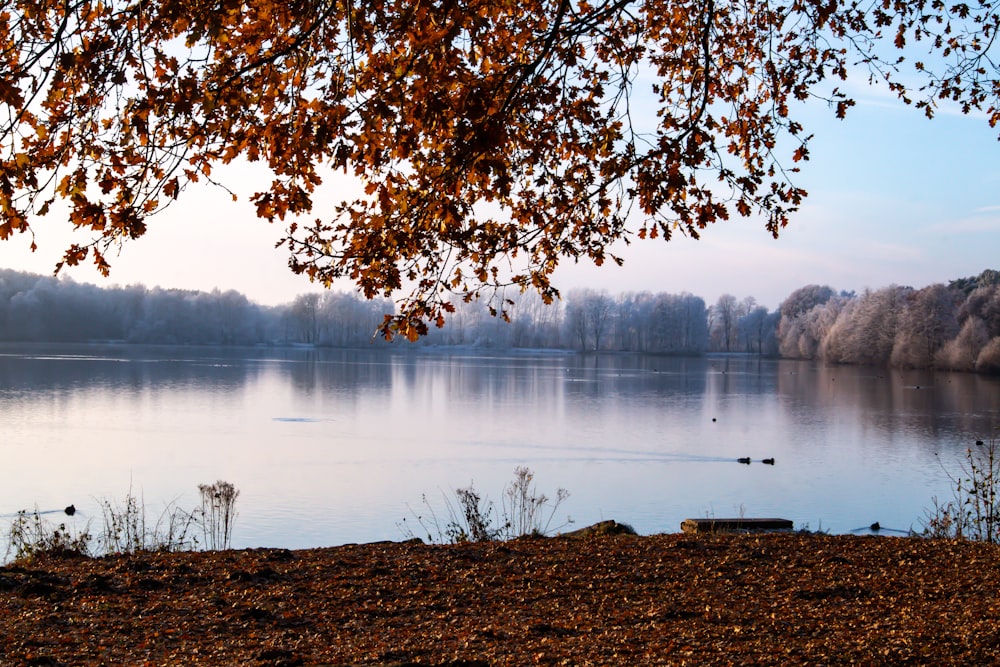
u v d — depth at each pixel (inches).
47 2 202.8
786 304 5575.8
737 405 2028.8
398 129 209.3
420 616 306.7
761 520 507.5
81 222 204.5
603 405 1988.2
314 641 278.5
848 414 1829.5
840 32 311.9
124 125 205.8
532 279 266.2
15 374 2556.6
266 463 1109.7
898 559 376.8
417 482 992.2
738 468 1125.7
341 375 2960.1
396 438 1378.0
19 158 198.2
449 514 811.4
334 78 214.5
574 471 1089.4
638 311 6102.4
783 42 315.6
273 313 6264.8
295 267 233.3
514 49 248.7
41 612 306.3
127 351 4643.2
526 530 695.1
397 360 4379.9
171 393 2082.9
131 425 1459.2
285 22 213.2
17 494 886.4
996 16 306.3
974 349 3447.3
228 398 2000.5
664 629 283.7
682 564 373.1
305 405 1886.1
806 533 450.0
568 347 6072.8
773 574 356.5
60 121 208.4
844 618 292.0
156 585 341.7
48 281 5482.3
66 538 464.8
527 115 246.5
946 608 297.4
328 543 698.2
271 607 315.6
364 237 230.8
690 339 5802.2
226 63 215.9
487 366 3843.5
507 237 255.9
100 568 366.6
